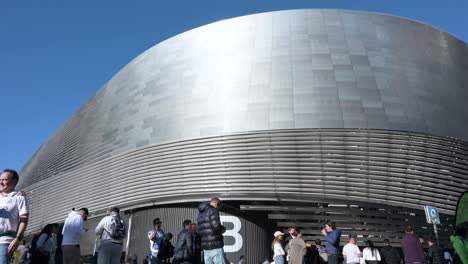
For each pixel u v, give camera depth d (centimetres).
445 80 2445
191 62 2580
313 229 2123
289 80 2317
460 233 648
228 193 2152
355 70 2328
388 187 2088
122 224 1031
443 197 2125
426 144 2191
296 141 2159
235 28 2580
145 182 2369
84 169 2805
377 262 1556
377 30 2495
